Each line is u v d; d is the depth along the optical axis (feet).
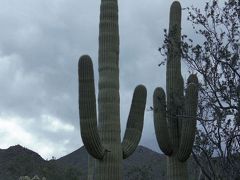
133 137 35.76
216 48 35.01
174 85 38.29
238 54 34.53
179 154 36.19
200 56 35.37
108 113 34.55
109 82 35.22
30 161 225.56
